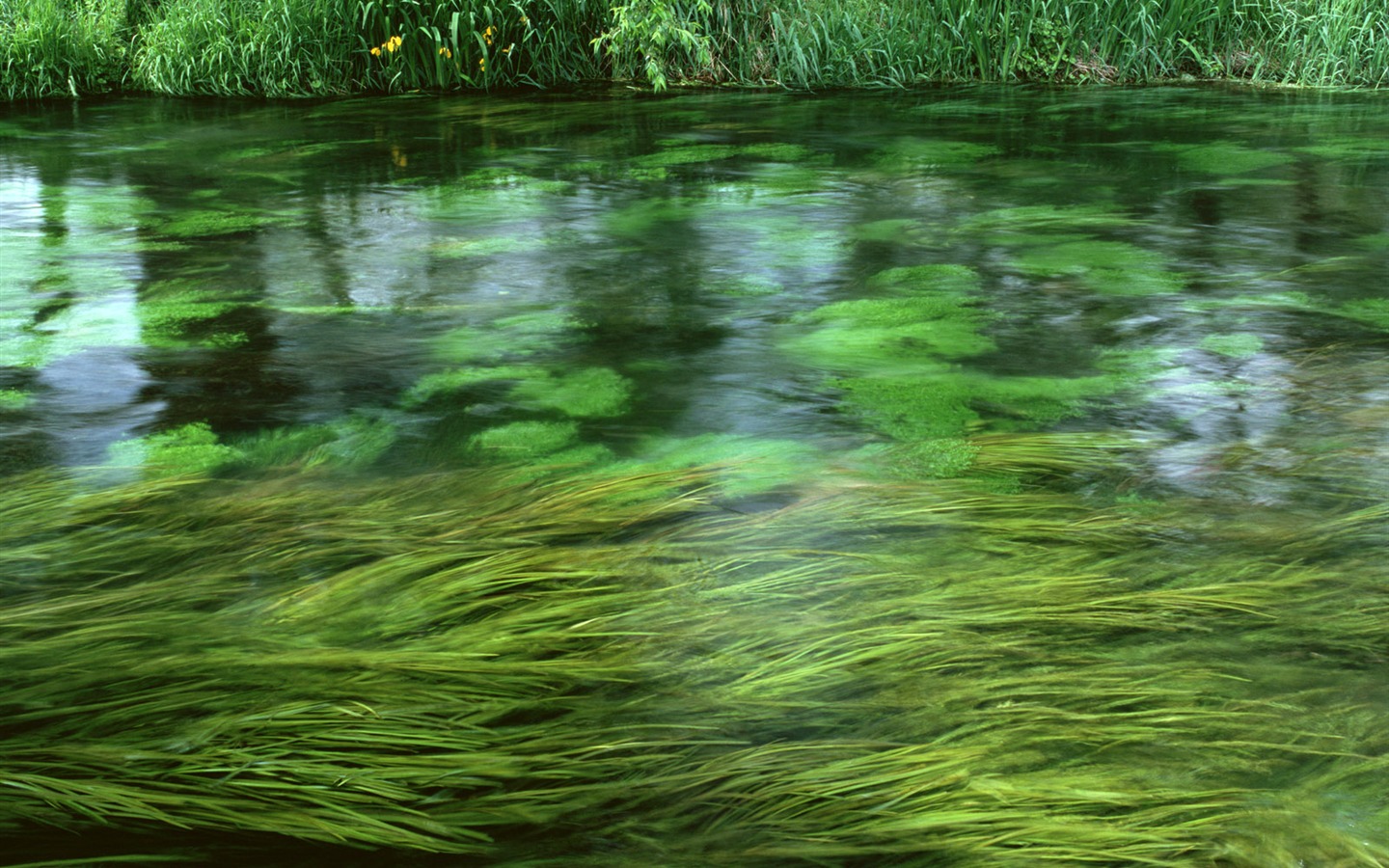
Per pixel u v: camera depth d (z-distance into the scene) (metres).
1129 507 2.36
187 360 3.35
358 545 2.23
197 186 5.91
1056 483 2.50
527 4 9.13
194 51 9.04
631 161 6.50
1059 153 6.53
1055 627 1.90
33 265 4.39
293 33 8.93
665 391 3.13
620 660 1.82
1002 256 4.51
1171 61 9.34
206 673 1.78
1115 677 1.76
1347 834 1.42
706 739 1.63
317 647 1.86
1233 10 9.26
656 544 2.22
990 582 2.06
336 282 4.20
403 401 3.05
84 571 2.12
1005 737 1.62
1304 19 9.01
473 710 1.69
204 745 1.60
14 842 1.41
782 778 1.53
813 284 4.17
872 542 2.23
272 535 2.27
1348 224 4.88
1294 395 2.97
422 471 2.61
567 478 2.55
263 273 4.31
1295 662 1.80
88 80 9.27
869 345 3.48
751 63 9.35
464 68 9.14
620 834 1.44
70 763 1.56
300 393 3.10
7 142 7.13
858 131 7.30
